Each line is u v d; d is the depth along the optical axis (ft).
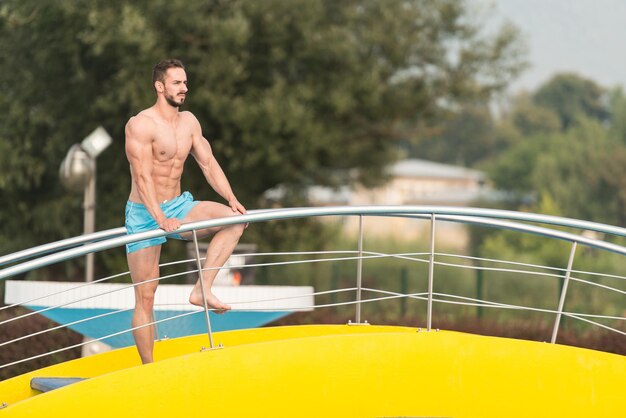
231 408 34.40
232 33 108.06
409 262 144.77
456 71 127.03
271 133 111.04
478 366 36.55
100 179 116.06
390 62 121.29
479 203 277.23
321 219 126.93
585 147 280.10
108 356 42.24
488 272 135.33
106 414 33.17
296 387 35.12
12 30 111.34
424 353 36.29
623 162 271.28
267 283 120.78
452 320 90.94
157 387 33.65
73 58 109.91
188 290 54.85
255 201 121.29
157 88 35.42
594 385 37.01
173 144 35.29
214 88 110.93
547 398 36.76
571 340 80.94
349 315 92.12
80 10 106.63
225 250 35.83
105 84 110.11
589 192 272.72
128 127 34.91
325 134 115.03
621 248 38.34
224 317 55.62
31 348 68.54
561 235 39.09
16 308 79.82
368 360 35.88
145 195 34.68
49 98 113.50
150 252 35.70
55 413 32.73
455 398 36.35
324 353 35.47
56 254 33.99
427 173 343.26
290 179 118.73
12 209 116.16
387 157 131.54
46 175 116.78
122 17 104.53
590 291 125.70
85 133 114.73
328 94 115.34
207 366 34.24
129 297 55.01
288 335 43.83
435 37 125.90
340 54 114.83
